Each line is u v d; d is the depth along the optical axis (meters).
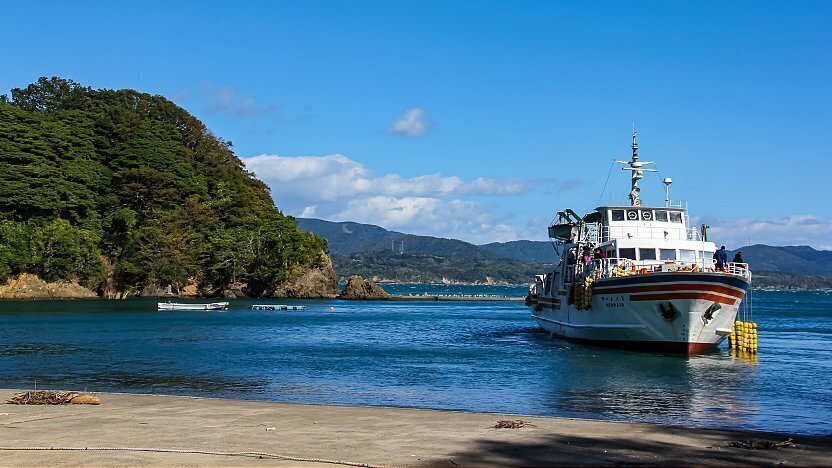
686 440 19.23
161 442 17.78
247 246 158.00
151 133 161.62
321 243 175.50
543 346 53.81
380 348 53.47
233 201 166.12
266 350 51.44
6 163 135.50
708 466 16.30
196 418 21.77
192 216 153.12
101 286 141.75
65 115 153.50
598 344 51.28
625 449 17.95
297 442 18.11
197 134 186.12
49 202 138.00
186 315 96.06
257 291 162.25
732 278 41.59
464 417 22.72
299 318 94.31
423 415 23.06
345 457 16.44
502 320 95.81
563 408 28.17
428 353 49.44
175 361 44.16
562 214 59.78
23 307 108.44
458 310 129.75
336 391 32.44
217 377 37.19
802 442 19.39
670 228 53.97
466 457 16.69
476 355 47.91
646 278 43.25
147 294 145.75
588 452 17.53
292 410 23.89
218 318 90.62
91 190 149.50
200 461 15.62
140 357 46.19
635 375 37.62
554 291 62.34
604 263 50.03
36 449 16.62
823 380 36.28
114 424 20.41
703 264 47.38
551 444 18.38
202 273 154.12
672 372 38.75
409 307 141.00
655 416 26.59
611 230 53.31
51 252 134.12
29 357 45.72
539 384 34.62
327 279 173.50
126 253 144.62
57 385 34.09
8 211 135.62
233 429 19.88
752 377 37.16
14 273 132.00
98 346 53.06
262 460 15.88
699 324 42.72
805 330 77.75
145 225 147.75
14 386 33.62
